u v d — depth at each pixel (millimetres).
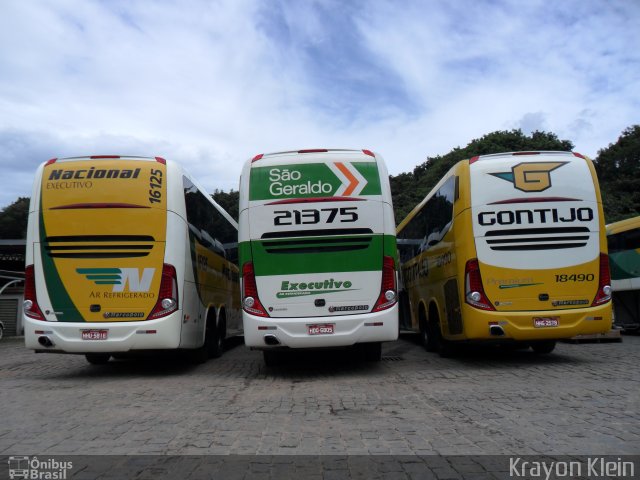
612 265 16547
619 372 8109
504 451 4324
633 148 52812
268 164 8438
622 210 42000
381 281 8133
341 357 10734
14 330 23062
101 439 4855
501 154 8906
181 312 8594
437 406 5996
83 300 8359
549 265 8484
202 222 10234
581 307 8453
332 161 8391
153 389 7465
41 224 8523
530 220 8562
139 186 8625
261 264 8141
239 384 7809
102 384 8039
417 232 12641
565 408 5773
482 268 8508
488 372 8352
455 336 9336
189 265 9047
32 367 10469
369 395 6719
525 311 8414
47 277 8422
